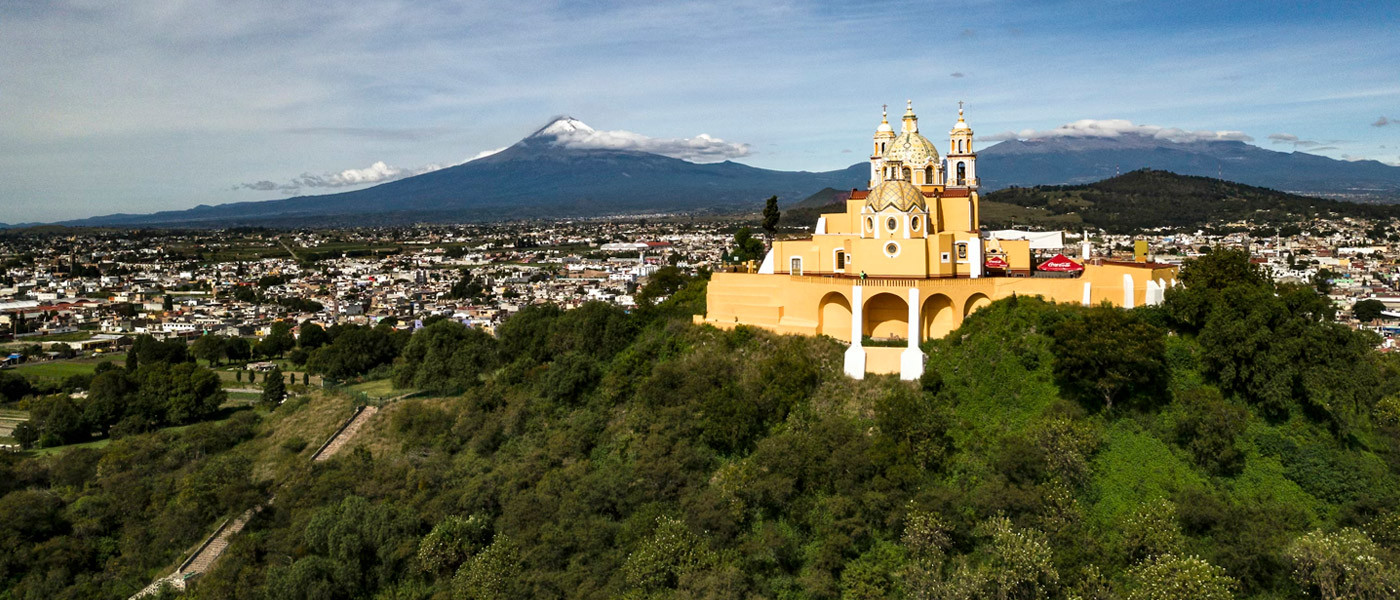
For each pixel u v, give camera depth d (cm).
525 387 11844
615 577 8156
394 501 9931
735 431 9388
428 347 14025
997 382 9219
